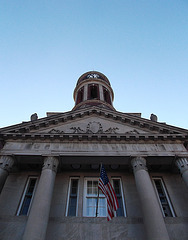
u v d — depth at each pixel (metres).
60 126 17.45
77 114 18.36
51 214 12.77
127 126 17.53
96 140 15.76
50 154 14.41
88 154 14.52
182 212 13.09
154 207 11.04
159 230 10.02
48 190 12.02
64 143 15.53
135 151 14.91
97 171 15.91
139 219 12.41
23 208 13.39
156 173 15.88
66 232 11.70
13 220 12.23
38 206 10.97
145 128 17.11
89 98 30.58
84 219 12.37
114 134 15.72
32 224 10.14
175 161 14.60
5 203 13.33
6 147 14.93
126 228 11.96
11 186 14.48
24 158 14.56
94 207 13.48
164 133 16.33
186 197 14.03
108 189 11.47
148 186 12.27
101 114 18.72
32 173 15.64
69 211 13.34
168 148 15.27
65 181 15.05
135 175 13.47
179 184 14.96
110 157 14.56
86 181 15.23
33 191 14.33
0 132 15.74
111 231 11.80
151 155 14.52
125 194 14.15
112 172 15.91
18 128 16.22
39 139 15.71
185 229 11.91
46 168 13.43
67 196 14.05
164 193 14.53
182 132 16.08
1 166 13.45
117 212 13.31
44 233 10.18
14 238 11.37
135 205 13.42
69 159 14.68
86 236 11.55
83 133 15.74
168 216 13.12
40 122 17.00
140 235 11.62
